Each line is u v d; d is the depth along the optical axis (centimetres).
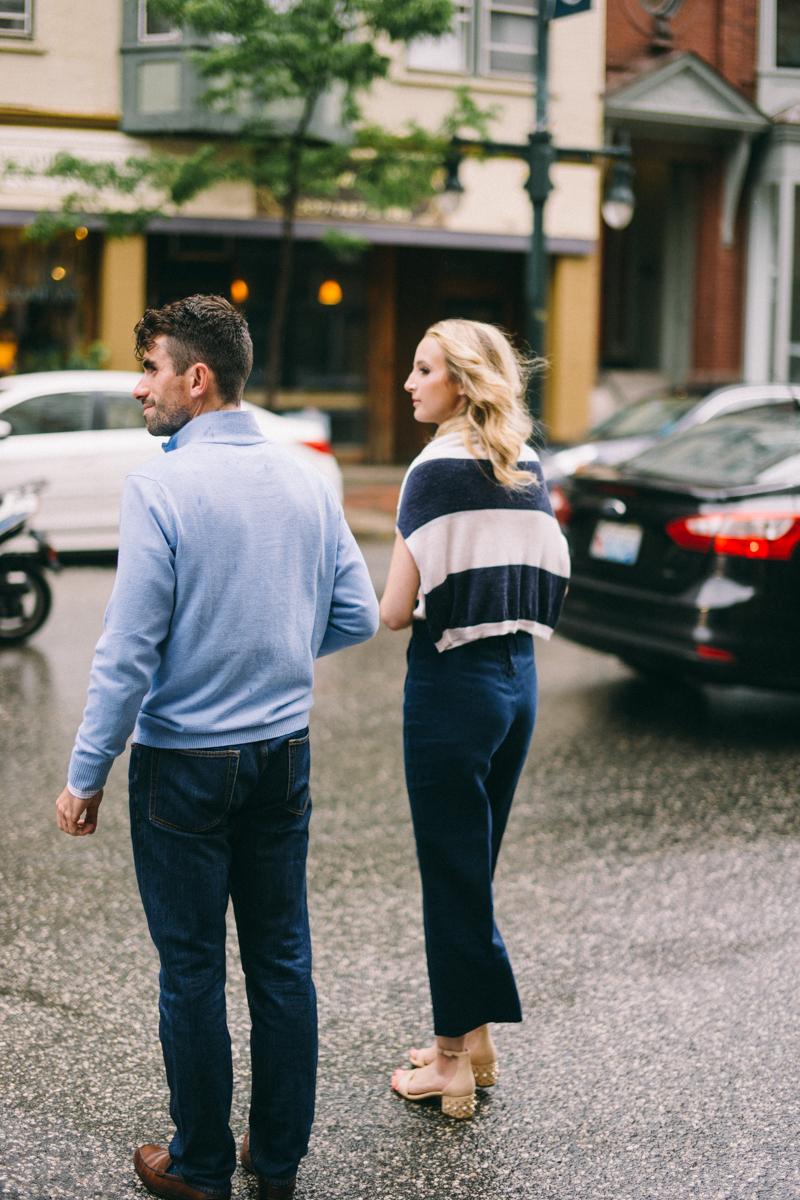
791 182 1745
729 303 1827
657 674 739
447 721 280
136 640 229
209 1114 246
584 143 1634
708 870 442
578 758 572
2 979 354
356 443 1742
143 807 243
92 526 1018
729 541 573
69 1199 257
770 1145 281
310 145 1345
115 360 1470
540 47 1095
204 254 1593
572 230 1661
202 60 1209
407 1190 265
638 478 623
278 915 256
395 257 1716
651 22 1656
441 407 282
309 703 257
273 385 1345
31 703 644
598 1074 312
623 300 1916
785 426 648
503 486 277
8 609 773
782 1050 323
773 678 573
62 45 1309
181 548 233
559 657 789
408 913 405
